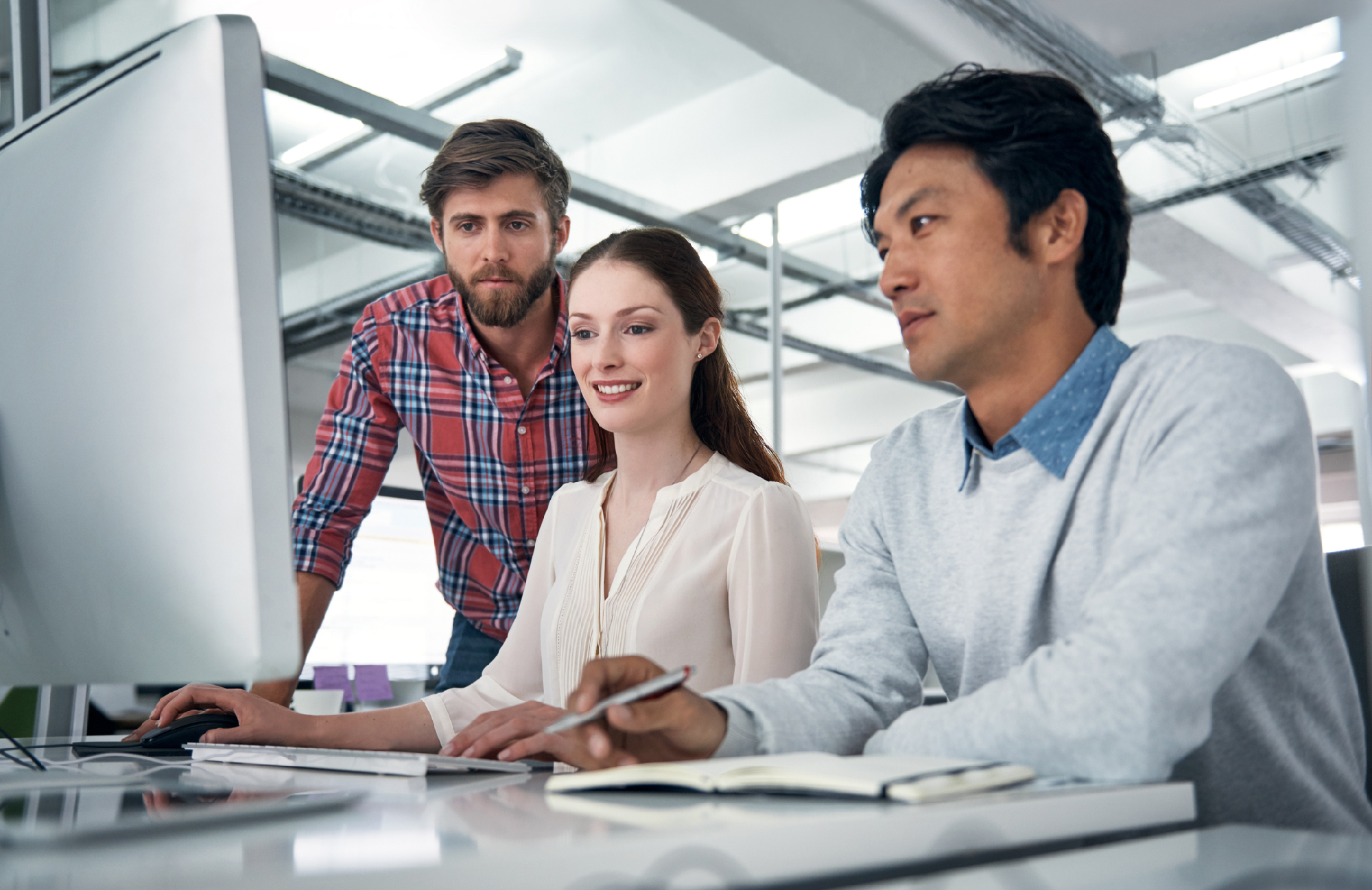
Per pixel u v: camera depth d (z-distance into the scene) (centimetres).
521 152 160
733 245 554
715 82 545
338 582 171
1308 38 500
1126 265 94
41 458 71
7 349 75
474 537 172
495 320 161
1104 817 55
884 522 101
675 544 124
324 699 210
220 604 58
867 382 993
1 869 39
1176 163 520
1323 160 498
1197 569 69
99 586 67
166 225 62
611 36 501
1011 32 395
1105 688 65
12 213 75
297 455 875
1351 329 730
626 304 127
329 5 459
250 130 60
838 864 44
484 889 38
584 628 124
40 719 157
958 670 93
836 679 87
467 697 121
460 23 483
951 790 54
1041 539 87
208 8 411
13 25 176
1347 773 88
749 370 804
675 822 47
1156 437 79
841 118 507
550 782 64
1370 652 106
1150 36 454
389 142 549
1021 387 92
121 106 66
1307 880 42
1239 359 80
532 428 168
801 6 382
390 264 685
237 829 49
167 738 112
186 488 60
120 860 41
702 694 76
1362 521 691
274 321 60
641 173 578
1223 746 82
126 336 64
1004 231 88
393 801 60
